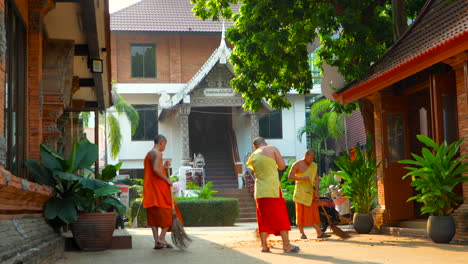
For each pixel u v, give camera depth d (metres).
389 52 12.69
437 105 10.88
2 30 5.55
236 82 17.30
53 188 8.26
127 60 32.41
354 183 12.52
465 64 9.59
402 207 12.52
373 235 11.91
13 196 5.70
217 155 33.44
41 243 6.55
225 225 21.98
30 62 8.84
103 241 8.55
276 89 17.47
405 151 12.76
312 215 11.23
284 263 6.82
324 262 6.86
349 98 13.34
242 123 33.34
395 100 12.85
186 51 33.12
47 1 8.88
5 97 7.04
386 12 17.47
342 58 15.16
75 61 13.35
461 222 9.52
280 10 14.80
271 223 8.26
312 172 11.21
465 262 6.79
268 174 8.34
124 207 9.28
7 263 4.58
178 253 8.26
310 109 34.72
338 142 34.69
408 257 7.40
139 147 32.50
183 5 33.97
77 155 8.67
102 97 16.50
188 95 28.27
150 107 32.75
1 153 5.46
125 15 32.56
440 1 11.80
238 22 16.56
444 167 9.52
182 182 27.89
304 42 15.78
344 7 15.09
